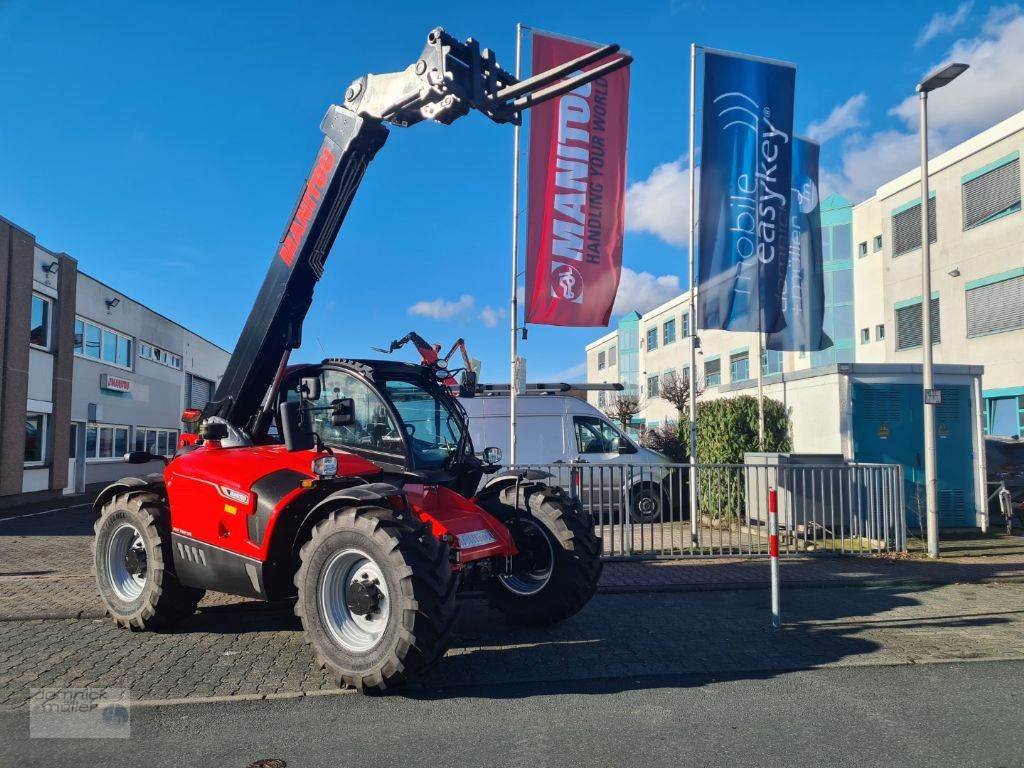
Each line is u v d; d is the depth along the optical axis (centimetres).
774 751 357
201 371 3644
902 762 346
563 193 1024
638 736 375
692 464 929
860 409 1164
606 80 1040
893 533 970
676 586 748
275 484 494
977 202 2208
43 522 1426
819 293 1264
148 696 430
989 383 2152
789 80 1091
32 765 337
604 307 1030
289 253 579
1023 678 470
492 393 1298
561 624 609
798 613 649
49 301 2023
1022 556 936
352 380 564
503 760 345
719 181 1059
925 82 947
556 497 602
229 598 693
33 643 544
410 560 424
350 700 426
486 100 471
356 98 543
